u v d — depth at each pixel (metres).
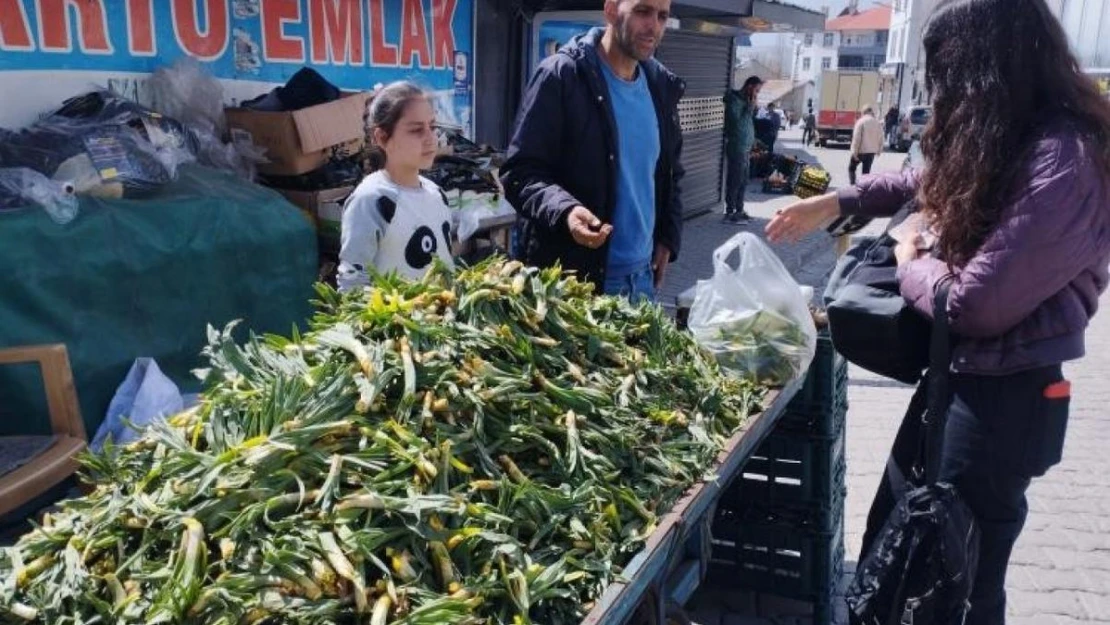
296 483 1.73
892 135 33.56
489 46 8.25
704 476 2.23
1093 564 4.00
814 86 57.91
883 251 2.67
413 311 2.14
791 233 2.99
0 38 4.21
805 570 3.42
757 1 11.15
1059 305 2.23
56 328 3.42
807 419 3.29
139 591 1.58
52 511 2.85
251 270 4.15
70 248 3.45
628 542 1.90
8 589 1.61
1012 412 2.29
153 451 1.90
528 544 1.80
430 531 1.68
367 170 5.18
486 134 8.47
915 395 2.67
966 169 2.18
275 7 5.69
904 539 2.34
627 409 2.29
